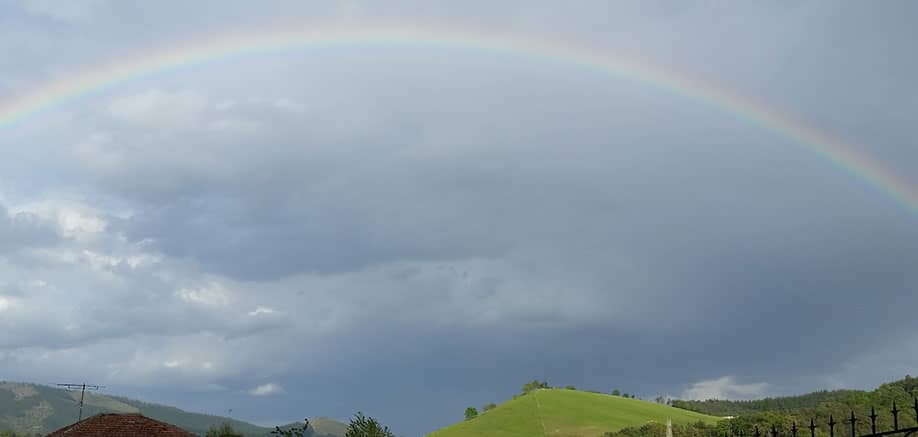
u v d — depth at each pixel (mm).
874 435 13820
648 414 145625
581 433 130250
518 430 137625
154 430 51375
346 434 52906
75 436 49156
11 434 117625
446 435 140875
